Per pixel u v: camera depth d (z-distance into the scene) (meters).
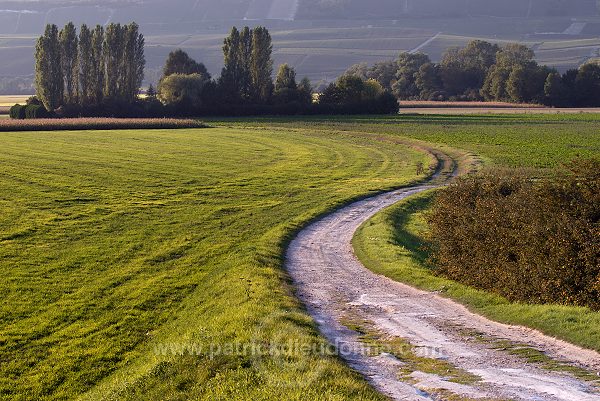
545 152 87.12
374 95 153.62
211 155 86.62
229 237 43.59
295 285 30.56
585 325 20.27
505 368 16.89
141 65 153.12
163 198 57.47
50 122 112.56
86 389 21.55
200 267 36.12
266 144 100.00
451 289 28.61
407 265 34.72
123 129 115.06
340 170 78.00
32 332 26.56
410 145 100.19
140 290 31.84
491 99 197.75
